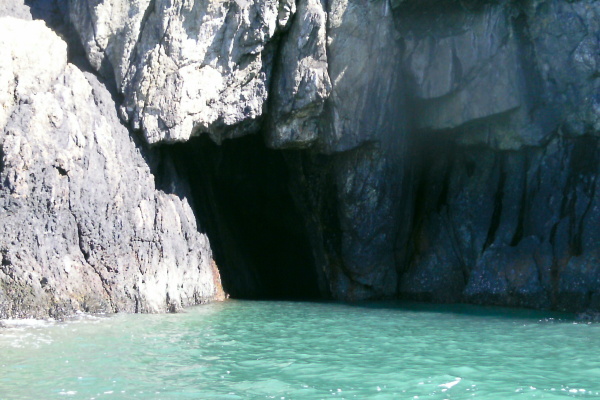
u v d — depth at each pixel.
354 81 15.90
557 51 15.52
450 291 16.55
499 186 16.91
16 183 11.70
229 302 15.05
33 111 12.20
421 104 16.88
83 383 7.54
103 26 14.06
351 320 12.59
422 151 17.84
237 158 17.66
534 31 15.70
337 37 15.72
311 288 17.70
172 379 7.80
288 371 8.24
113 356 8.87
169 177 14.77
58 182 12.21
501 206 16.73
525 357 9.17
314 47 15.55
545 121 15.92
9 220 11.56
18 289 11.34
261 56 15.35
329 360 8.88
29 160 11.86
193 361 8.72
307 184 17.17
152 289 13.18
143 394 7.18
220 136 15.48
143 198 13.77
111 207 12.97
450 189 17.50
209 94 14.63
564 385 7.67
